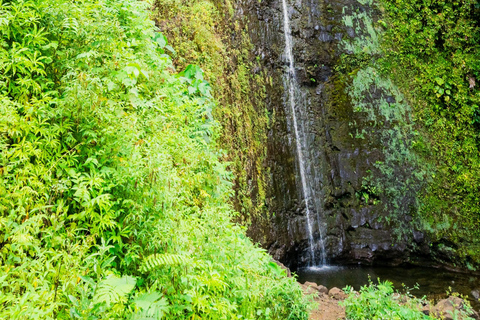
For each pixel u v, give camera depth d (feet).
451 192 22.39
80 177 6.27
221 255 7.70
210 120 13.70
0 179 5.48
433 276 19.90
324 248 21.84
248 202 18.08
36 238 5.50
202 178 9.55
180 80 12.12
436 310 10.94
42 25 7.52
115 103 7.33
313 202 22.21
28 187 5.58
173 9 16.49
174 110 9.90
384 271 20.74
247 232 17.48
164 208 6.57
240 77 19.85
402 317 9.87
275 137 21.35
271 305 8.42
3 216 5.40
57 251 5.45
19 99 6.63
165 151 7.20
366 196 22.56
